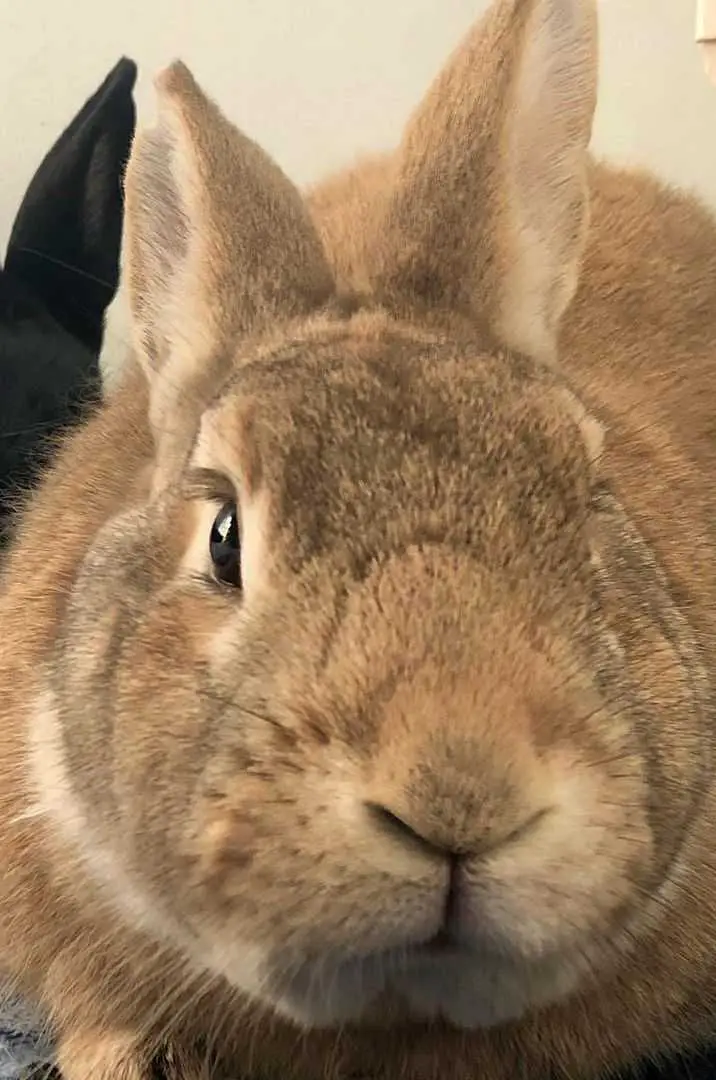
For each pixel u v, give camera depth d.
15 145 0.71
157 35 0.71
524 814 0.30
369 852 0.30
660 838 0.33
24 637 0.42
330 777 0.30
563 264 0.42
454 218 0.41
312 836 0.30
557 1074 0.40
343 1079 0.39
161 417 0.41
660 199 0.57
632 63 0.70
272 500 0.34
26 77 0.71
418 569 0.32
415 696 0.30
